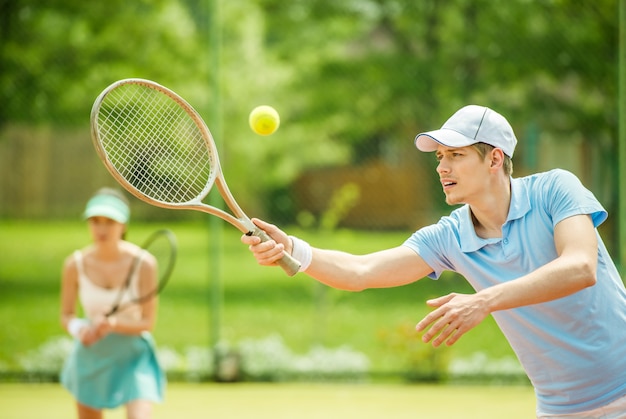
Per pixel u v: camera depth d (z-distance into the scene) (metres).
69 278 8.13
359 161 28.52
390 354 12.73
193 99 21.31
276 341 12.70
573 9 18.06
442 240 5.46
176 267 23.73
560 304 5.01
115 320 7.69
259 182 25.66
